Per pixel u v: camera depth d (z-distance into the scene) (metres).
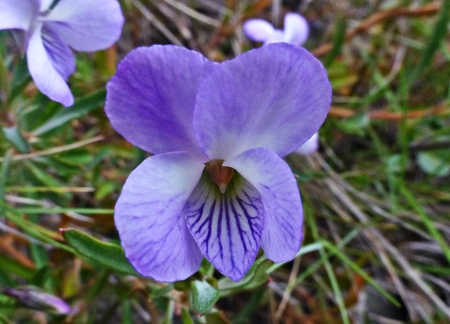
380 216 0.09
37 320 0.07
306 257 0.08
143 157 0.07
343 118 0.09
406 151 0.09
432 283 0.09
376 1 0.11
